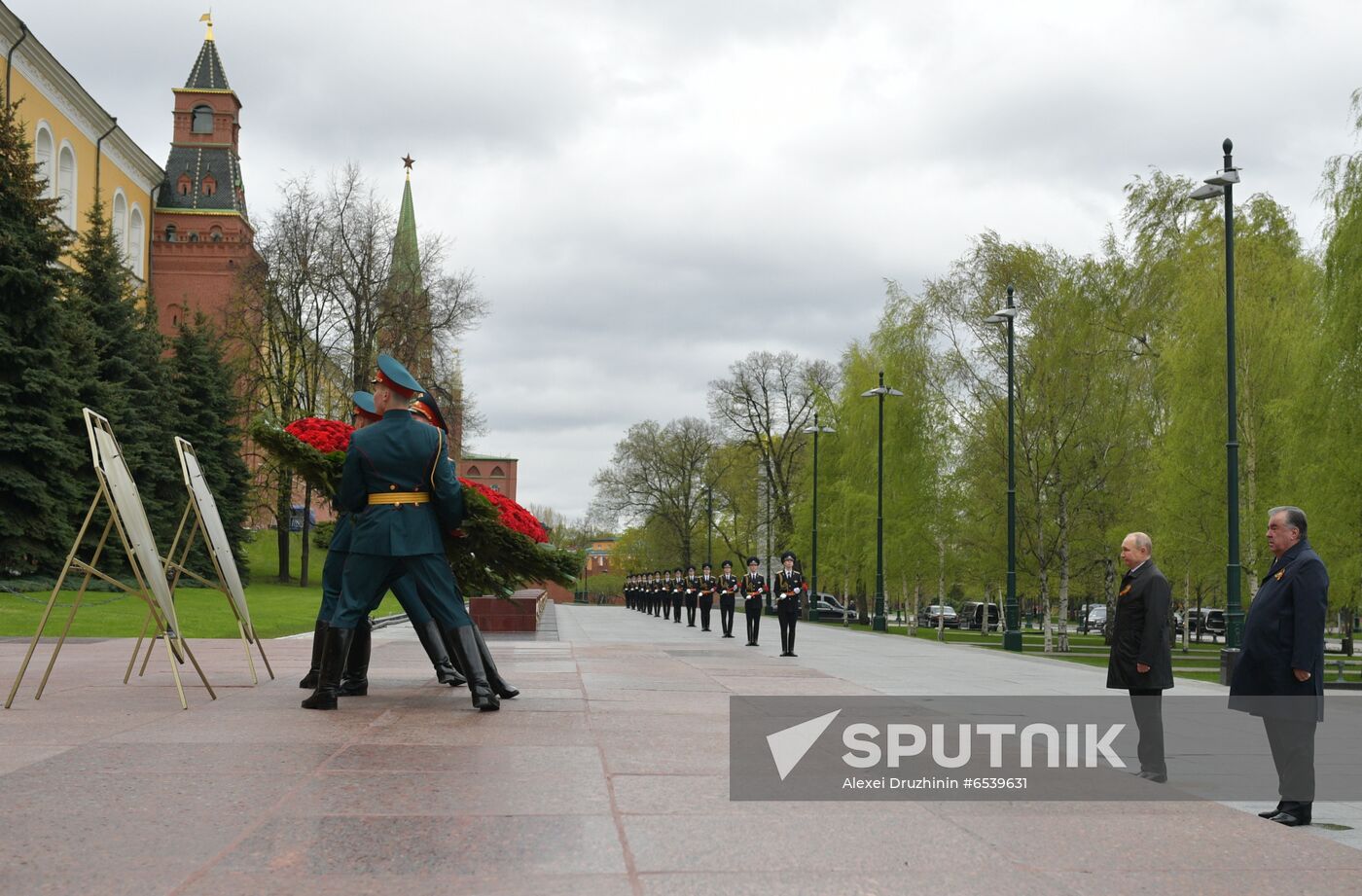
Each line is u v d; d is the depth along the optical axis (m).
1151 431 37.78
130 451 42.47
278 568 67.56
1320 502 25.53
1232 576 21.03
